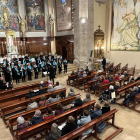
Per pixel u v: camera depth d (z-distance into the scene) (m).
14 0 18.22
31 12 19.36
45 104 5.51
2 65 11.68
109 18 16.66
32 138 4.70
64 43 18.78
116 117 5.98
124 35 15.24
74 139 4.11
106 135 4.85
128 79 9.62
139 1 13.24
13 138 4.61
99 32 16.50
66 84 10.91
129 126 5.34
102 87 7.80
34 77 12.61
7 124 5.54
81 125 4.44
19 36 19.22
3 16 17.55
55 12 19.66
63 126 4.41
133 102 6.84
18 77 11.05
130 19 14.33
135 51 14.41
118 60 16.44
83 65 16.30
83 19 14.07
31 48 20.09
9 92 7.28
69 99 6.09
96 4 15.77
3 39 18.06
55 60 13.58
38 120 4.28
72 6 16.36
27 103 5.82
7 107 5.39
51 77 10.08
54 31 20.55
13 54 15.48
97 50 16.84
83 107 5.29
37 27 20.03
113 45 16.75
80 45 16.09
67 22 17.86
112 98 6.88
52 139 3.58
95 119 4.50
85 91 9.15
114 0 15.77
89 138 4.66
